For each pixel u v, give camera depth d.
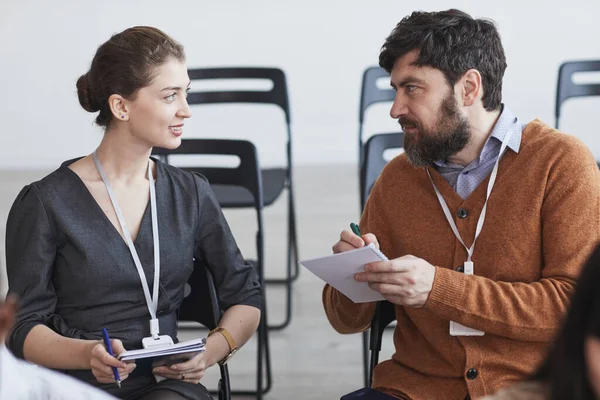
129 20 7.30
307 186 6.85
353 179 6.98
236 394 3.55
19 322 2.17
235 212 6.32
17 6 7.31
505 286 2.09
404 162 2.34
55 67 7.43
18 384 1.23
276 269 5.09
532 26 6.98
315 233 5.62
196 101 4.28
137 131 2.22
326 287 2.43
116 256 2.23
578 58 6.98
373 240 2.20
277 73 4.27
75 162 2.31
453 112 2.15
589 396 1.05
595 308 1.03
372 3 7.13
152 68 2.18
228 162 7.43
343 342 4.08
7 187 6.95
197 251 2.45
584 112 7.11
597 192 2.12
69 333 2.21
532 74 7.06
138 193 2.31
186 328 4.21
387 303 2.38
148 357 2.02
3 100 7.50
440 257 2.22
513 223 2.15
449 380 2.19
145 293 2.27
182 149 3.45
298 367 3.81
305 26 7.21
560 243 2.10
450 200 2.22
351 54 7.24
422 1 7.10
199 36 7.27
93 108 2.25
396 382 2.22
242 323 2.40
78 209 2.22
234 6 7.21
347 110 7.36
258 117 7.41
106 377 2.04
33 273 2.19
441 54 2.12
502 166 2.19
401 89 2.20
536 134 2.20
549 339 2.07
